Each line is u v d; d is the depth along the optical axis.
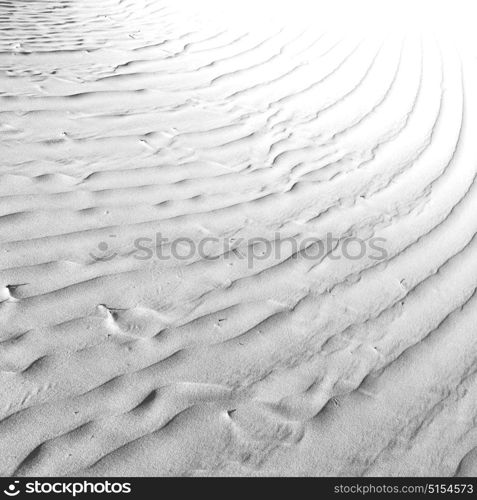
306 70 5.21
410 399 1.92
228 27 6.26
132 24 6.16
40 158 3.18
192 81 4.70
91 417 1.73
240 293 2.32
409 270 2.58
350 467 1.68
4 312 2.06
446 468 1.71
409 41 6.41
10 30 5.54
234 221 2.82
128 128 3.72
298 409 1.84
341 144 3.88
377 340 2.16
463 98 4.84
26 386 1.80
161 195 2.97
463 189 3.36
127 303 2.19
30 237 2.48
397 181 3.42
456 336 2.22
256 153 3.62
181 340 2.05
